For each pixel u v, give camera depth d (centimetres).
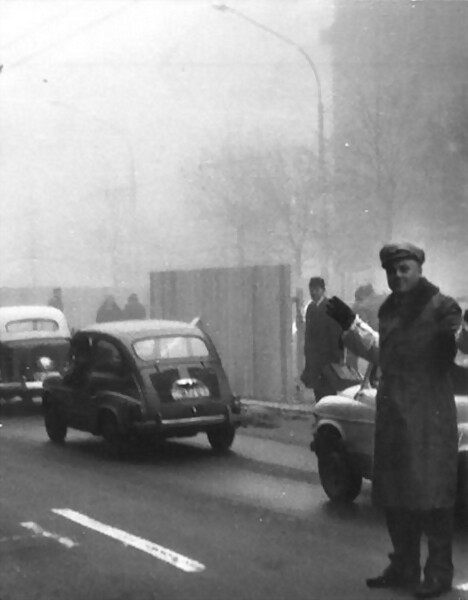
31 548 870
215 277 2009
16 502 1066
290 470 1216
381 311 690
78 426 1450
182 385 1348
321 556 816
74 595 732
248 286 1941
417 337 666
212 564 802
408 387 668
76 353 1448
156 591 736
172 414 1338
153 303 2183
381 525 918
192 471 1236
